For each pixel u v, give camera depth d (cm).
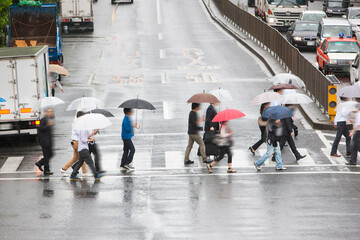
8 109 3691
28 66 3659
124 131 3234
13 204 2705
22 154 3681
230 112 3105
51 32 6500
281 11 8875
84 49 7756
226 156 3547
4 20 6181
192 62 6881
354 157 3284
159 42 8219
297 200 2698
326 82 4381
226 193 2820
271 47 7088
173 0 12288
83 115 3081
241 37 8356
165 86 5650
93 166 3083
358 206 2602
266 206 2616
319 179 3039
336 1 9794
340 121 3416
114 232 2320
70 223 2431
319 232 2292
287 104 3625
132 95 5300
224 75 6150
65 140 3981
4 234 2317
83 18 8925
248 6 11625
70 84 5809
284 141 3222
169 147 3747
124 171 3256
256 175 3134
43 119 3200
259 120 3484
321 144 3762
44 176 3198
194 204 2658
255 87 5553
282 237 2245
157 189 2908
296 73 5662
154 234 2292
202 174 3173
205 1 12200
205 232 2308
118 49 7750
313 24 7556
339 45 6147
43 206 2667
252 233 2291
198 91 5428
